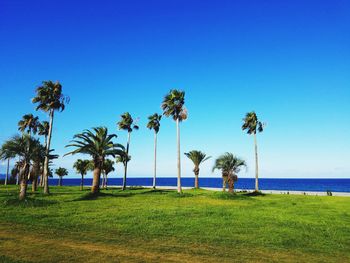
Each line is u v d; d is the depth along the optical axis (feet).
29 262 34.83
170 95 167.63
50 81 147.13
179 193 147.23
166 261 36.60
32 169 108.99
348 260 40.45
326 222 70.13
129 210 81.56
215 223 64.23
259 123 201.87
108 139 136.87
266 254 42.01
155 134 232.73
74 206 89.81
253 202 116.16
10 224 59.00
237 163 159.53
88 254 38.73
